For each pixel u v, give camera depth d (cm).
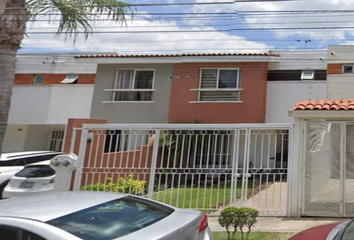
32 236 270
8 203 338
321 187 686
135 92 1670
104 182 809
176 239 292
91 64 1909
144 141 960
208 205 787
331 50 1548
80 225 288
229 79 1570
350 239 288
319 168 693
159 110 1609
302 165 698
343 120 695
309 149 703
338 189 677
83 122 900
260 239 561
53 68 1992
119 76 1705
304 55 1568
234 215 557
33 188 918
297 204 688
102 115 1670
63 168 798
